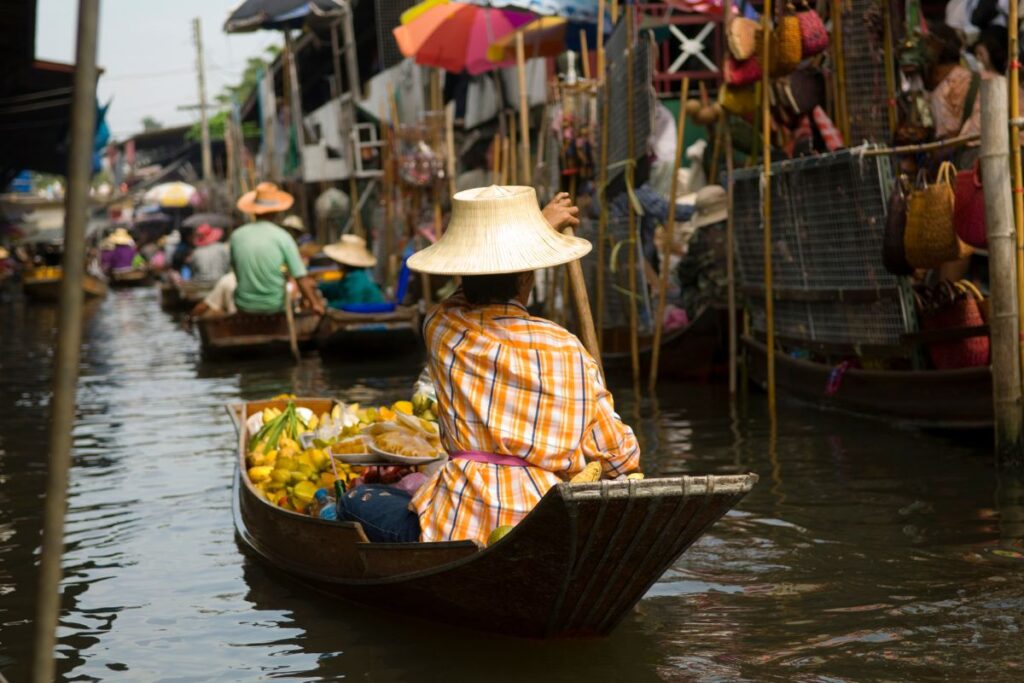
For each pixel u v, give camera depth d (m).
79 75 2.31
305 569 5.60
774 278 10.69
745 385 11.48
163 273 45.03
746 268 11.34
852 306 9.64
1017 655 4.47
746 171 10.72
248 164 38.69
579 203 13.84
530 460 4.66
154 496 7.86
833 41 10.50
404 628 5.05
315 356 17.14
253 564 6.17
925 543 6.03
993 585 5.31
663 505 4.14
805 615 5.03
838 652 4.58
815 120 10.45
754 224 10.95
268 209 16.81
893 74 9.81
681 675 4.39
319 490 6.14
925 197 8.23
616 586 4.51
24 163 39.53
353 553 5.11
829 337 10.01
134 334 22.20
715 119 13.62
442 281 18.81
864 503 6.90
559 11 15.09
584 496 3.99
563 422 4.65
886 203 8.98
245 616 5.32
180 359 17.39
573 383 4.66
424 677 4.46
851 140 10.38
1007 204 7.58
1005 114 7.52
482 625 4.83
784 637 4.77
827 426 9.45
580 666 4.53
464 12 18.38
